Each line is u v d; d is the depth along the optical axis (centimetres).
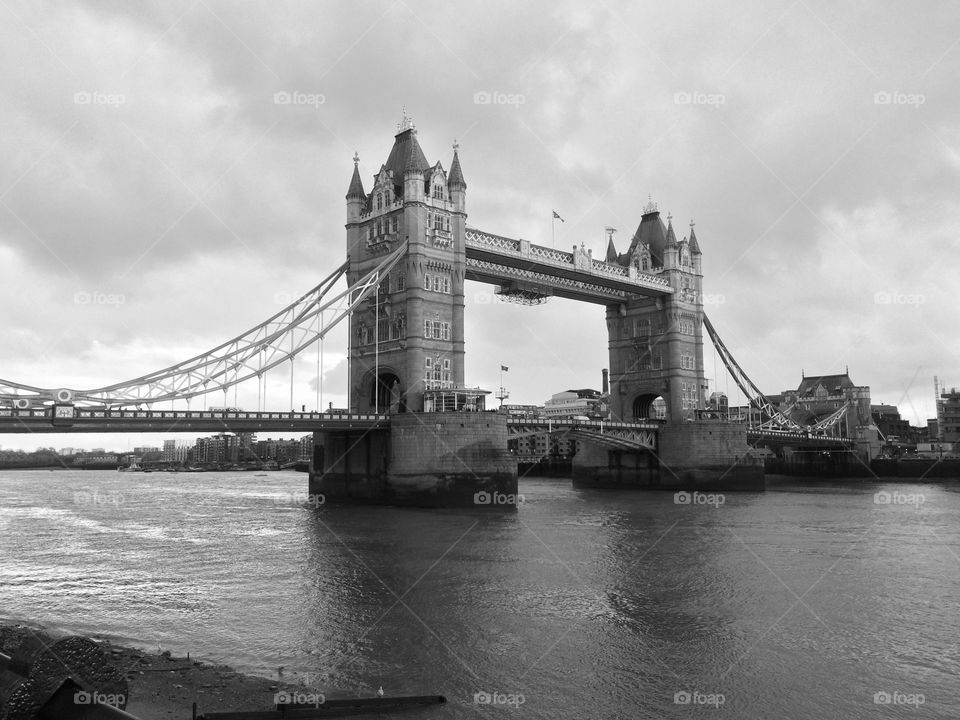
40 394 6481
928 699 2402
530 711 2253
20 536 6125
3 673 1009
